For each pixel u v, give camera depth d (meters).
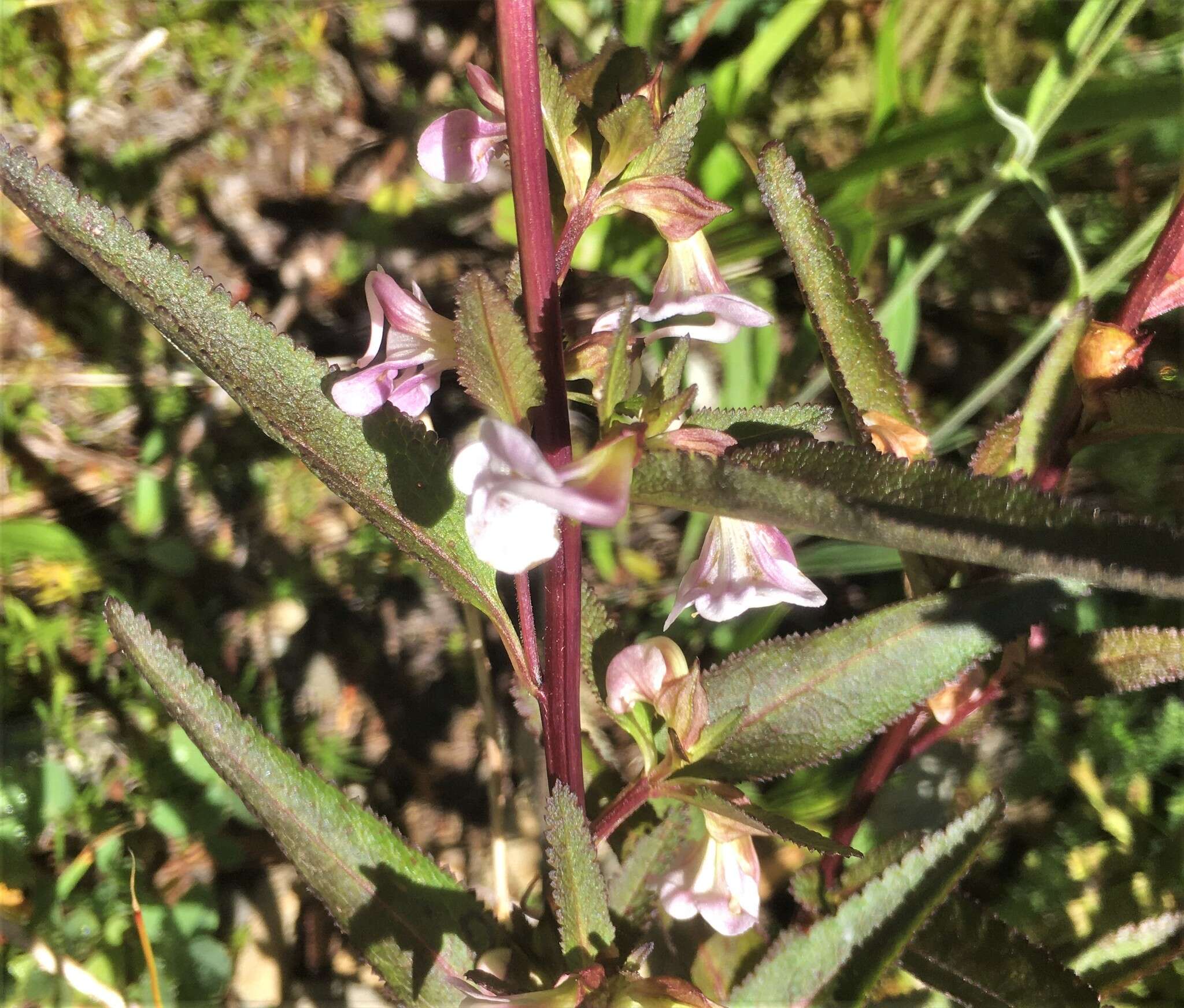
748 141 0.19
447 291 0.20
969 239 0.19
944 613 0.10
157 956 0.15
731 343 0.17
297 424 0.09
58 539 0.18
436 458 0.09
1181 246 0.10
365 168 0.21
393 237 0.20
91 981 0.13
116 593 0.18
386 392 0.08
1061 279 0.19
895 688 0.10
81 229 0.08
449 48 0.21
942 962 0.11
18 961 0.14
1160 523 0.06
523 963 0.10
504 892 0.14
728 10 0.20
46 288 0.19
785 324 0.19
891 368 0.11
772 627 0.16
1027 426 0.11
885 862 0.11
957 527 0.06
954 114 0.16
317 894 0.09
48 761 0.16
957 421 0.17
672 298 0.08
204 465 0.19
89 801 0.16
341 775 0.17
